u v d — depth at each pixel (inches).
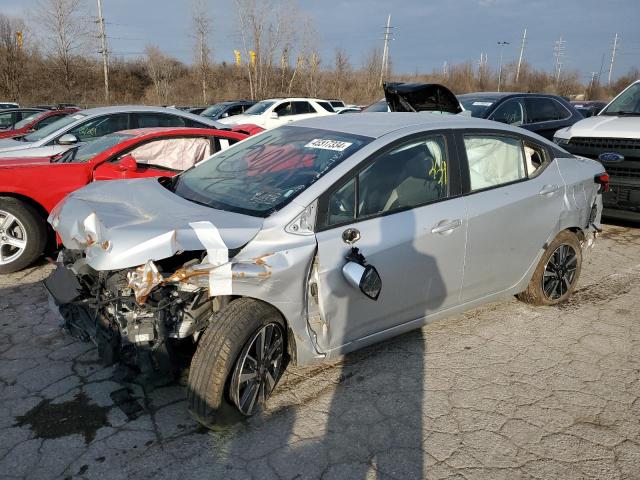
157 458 106.7
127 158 207.2
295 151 141.3
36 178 200.7
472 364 144.4
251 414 117.4
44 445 109.7
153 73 1643.7
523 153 162.6
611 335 162.6
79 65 1393.9
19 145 293.6
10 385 130.5
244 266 107.0
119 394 124.5
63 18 1280.8
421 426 118.2
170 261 115.3
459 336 160.1
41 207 205.5
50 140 292.8
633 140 245.9
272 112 632.4
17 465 104.1
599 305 184.4
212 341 106.7
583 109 644.1
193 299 112.4
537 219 160.6
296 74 1430.9
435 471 104.8
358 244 122.2
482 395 130.3
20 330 158.9
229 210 123.4
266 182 130.8
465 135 148.2
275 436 113.8
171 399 125.2
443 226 136.3
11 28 1305.4
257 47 1332.4
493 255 151.4
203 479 101.5
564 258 176.9
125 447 109.6
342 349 127.3
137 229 107.7
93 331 120.4
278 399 126.8
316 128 153.3
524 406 126.1
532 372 141.1
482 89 2128.4
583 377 139.2
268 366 117.6
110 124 308.8
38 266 212.1
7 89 1307.8
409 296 135.3
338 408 123.9
